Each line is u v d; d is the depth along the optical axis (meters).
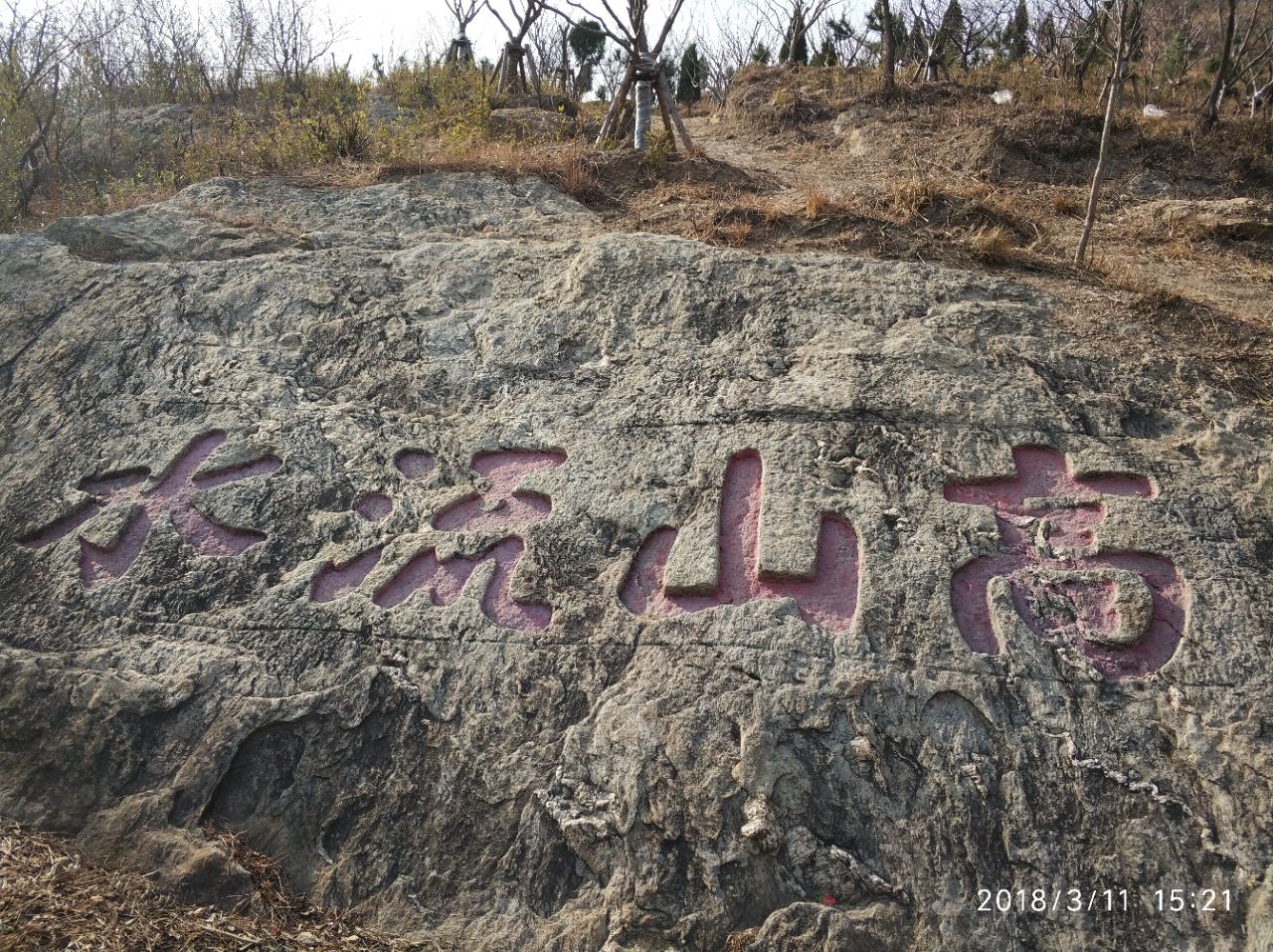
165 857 3.41
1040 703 3.49
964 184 8.73
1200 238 7.54
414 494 4.50
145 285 5.68
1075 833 3.21
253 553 4.34
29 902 3.13
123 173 10.16
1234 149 10.01
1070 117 10.19
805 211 6.40
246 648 3.99
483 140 8.88
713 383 4.72
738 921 3.15
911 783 3.36
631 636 3.85
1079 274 5.74
